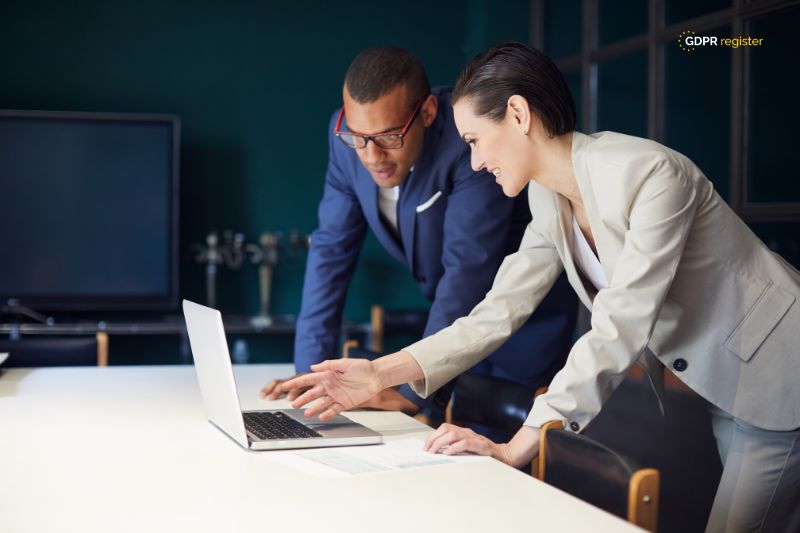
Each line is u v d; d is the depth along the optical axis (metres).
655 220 1.58
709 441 3.67
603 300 1.59
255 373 2.55
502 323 1.90
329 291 2.54
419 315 4.49
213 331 1.64
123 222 4.89
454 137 2.29
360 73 2.07
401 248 2.54
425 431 1.82
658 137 4.28
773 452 1.75
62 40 4.99
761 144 3.67
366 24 5.38
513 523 1.18
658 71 4.28
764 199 3.66
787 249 3.54
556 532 1.14
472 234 2.24
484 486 1.36
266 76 5.25
